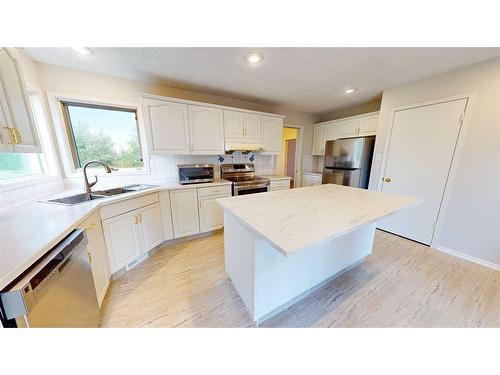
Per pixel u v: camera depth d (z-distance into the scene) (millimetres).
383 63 1902
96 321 1209
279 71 2082
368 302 1510
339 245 1728
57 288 868
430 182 2328
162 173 2688
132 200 1883
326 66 1967
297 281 1466
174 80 2338
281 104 3482
